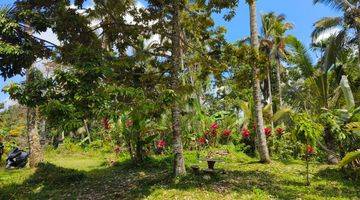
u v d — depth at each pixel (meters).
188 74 17.33
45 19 11.77
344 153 15.96
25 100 10.56
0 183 14.55
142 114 12.33
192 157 18.83
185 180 12.70
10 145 27.05
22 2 12.03
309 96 31.77
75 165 20.72
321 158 19.44
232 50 14.52
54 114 10.38
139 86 14.04
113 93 11.13
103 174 16.52
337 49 24.92
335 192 11.77
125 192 12.31
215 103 37.56
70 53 11.93
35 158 17.95
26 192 13.48
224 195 11.16
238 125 24.73
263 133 17.84
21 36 11.64
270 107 24.70
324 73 20.30
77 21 13.00
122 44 14.60
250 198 10.84
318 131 13.05
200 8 14.38
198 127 22.81
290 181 13.41
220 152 20.03
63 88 10.85
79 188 13.77
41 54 12.41
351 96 16.77
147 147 20.78
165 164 17.66
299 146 19.88
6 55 11.38
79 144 30.45
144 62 14.60
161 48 14.50
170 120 21.20
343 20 26.78
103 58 12.27
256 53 14.52
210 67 14.92
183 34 15.86
